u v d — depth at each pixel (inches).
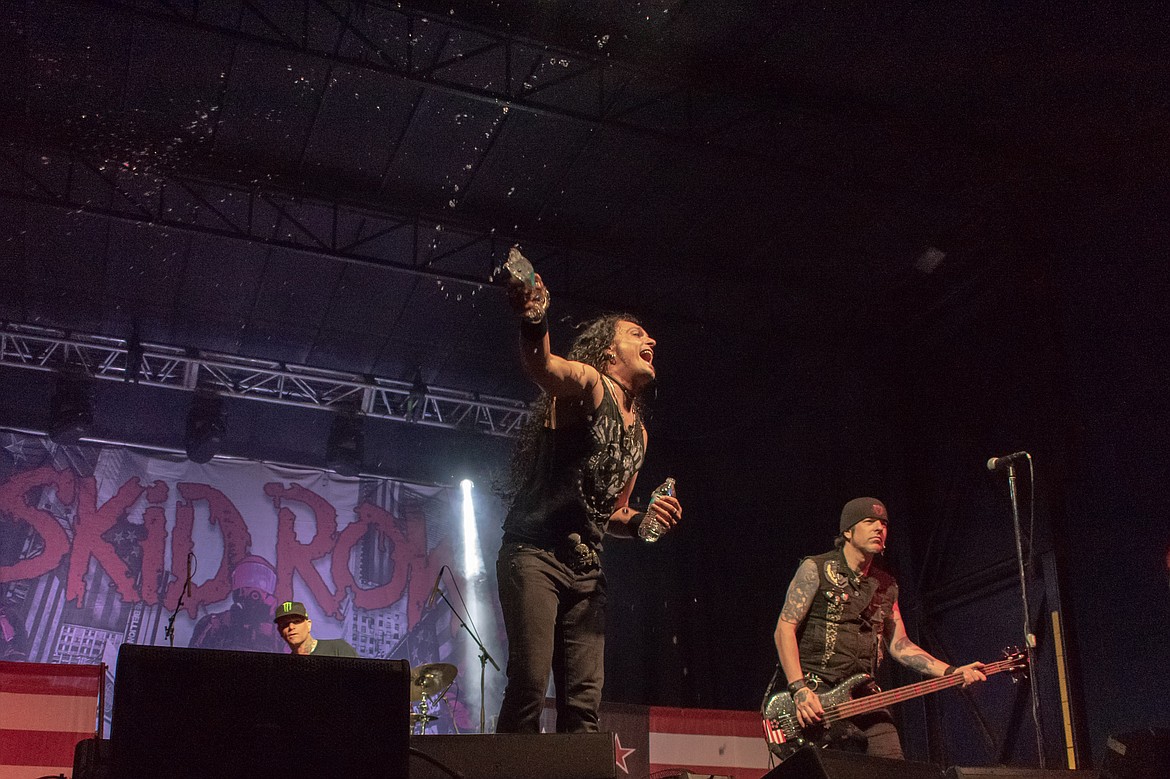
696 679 507.2
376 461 506.6
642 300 457.4
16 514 432.8
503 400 509.4
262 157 376.2
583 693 103.2
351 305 447.8
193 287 433.7
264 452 491.2
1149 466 329.1
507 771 88.7
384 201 396.2
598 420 104.0
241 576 459.2
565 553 104.2
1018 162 354.9
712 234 414.6
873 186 362.9
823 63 330.0
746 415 518.0
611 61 327.6
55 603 426.9
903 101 341.4
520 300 92.0
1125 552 331.9
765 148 370.3
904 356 444.5
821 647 157.9
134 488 455.8
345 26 317.1
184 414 478.3
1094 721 332.5
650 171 381.1
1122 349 346.0
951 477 413.1
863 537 161.2
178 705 73.7
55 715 189.8
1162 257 337.1
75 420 436.8
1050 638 350.9
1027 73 321.1
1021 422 380.5
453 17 316.8
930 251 398.3
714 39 325.4
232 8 317.1
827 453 473.4
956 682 158.7
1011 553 375.9
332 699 77.5
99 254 412.8
